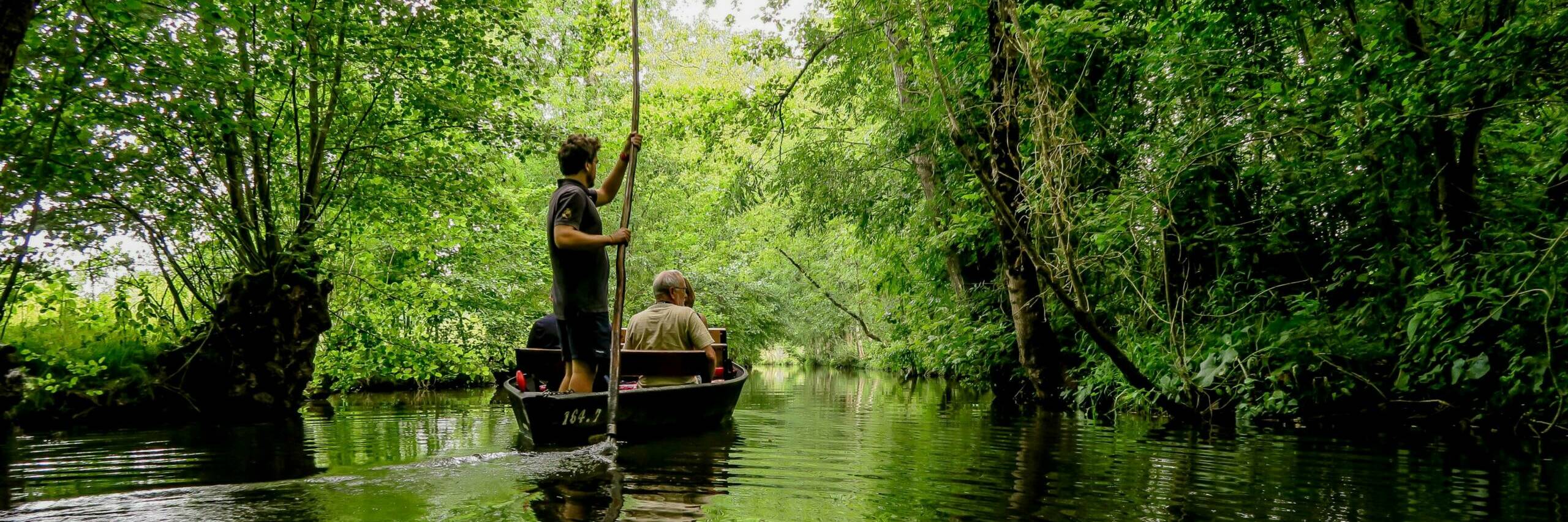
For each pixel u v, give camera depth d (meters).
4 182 5.52
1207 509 2.65
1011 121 6.47
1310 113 5.70
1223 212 6.43
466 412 6.64
